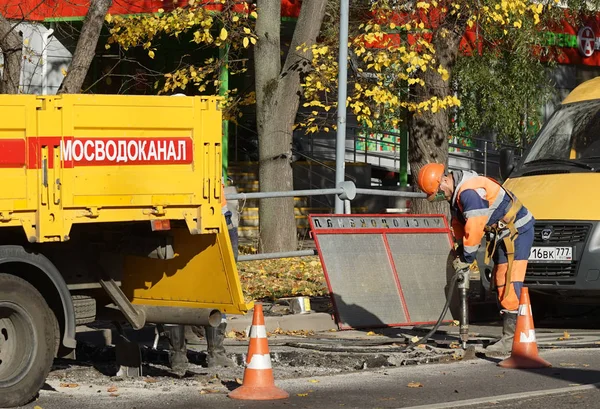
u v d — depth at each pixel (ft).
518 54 102.73
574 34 128.47
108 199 35.53
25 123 33.73
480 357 45.55
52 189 34.32
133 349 40.32
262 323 36.11
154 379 40.04
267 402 35.01
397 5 84.89
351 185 61.57
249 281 70.69
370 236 57.00
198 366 43.75
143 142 36.35
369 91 81.87
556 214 54.85
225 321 43.62
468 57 103.91
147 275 40.45
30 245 35.86
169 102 36.83
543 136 61.93
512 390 37.27
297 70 81.66
